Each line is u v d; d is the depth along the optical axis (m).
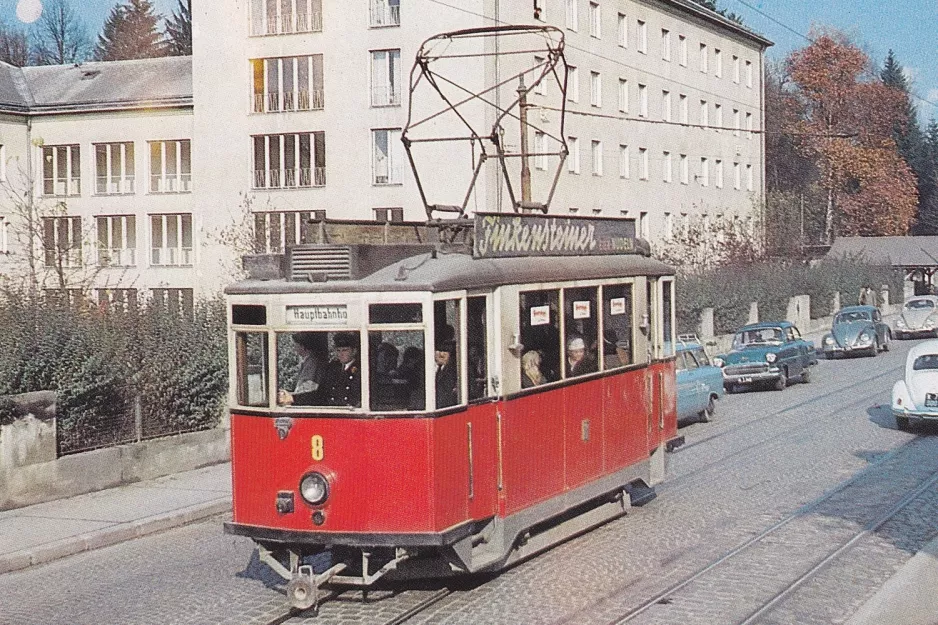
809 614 10.20
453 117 48.38
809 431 22.86
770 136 97.31
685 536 13.59
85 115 57.03
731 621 9.95
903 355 42.81
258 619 10.46
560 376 12.57
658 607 10.45
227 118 52.94
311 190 51.72
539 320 12.14
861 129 87.62
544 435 12.13
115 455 17.78
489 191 47.91
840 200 88.88
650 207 62.50
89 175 57.12
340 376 10.36
